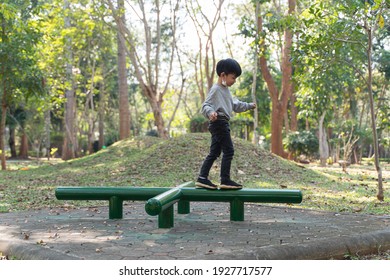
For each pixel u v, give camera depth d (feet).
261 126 122.31
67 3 79.41
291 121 103.86
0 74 60.54
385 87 113.29
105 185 41.75
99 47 102.42
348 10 30.76
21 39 57.00
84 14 72.43
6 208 29.14
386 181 48.62
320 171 55.36
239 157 49.83
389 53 85.81
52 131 158.61
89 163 58.44
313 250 16.78
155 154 51.88
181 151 51.39
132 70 139.03
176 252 16.34
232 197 22.21
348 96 94.53
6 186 43.39
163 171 46.73
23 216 25.29
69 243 17.88
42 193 36.99
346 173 57.26
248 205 29.35
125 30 69.36
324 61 32.37
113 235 19.51
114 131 155.53
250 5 93.61
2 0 43.16
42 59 79.36
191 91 178.91
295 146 92.27
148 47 71.15
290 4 61.82
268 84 73.97
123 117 81.97
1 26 50.72
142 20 70.59
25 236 18.83
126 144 64.75
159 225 21.22
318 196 34.40
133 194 23.35
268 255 15.78
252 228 21.04
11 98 68.23
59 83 86.48
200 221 23.11
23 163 106.22
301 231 20.17
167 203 19.60
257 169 47.88
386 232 19.26
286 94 73.67
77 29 77.20
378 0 28.71
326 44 31.53
